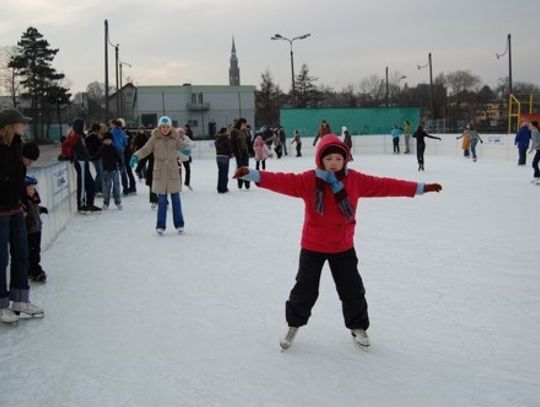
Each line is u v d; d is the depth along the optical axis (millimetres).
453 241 7305
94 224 9023
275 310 4691
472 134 22062
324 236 3666
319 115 33125
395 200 11305
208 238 7746
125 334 4172
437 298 4926
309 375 3461
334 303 4836
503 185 13734
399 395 3201
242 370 3541
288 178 3621
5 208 4258
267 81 65750
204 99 55375
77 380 3426
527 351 3805
